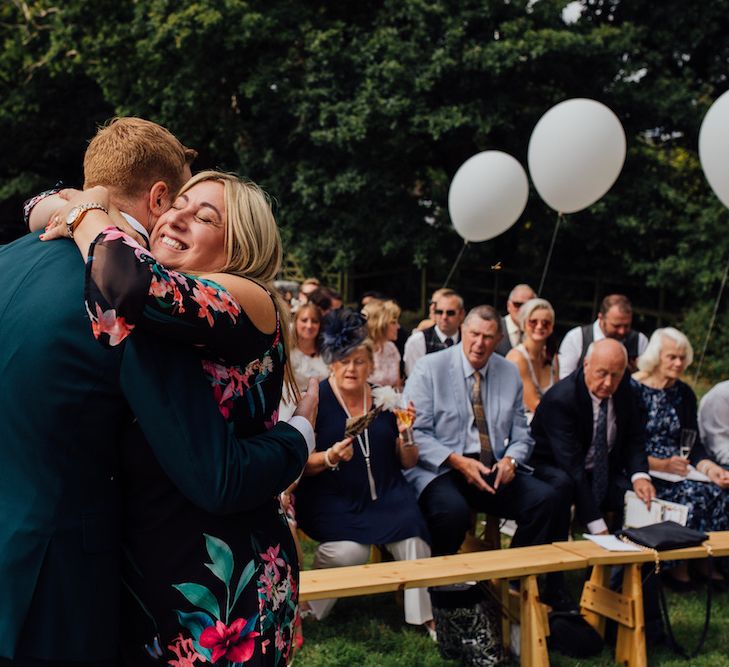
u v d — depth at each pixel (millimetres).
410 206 14125
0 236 17641
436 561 3389
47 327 1312
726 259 12539
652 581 3844
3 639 1283
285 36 12992
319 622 3877
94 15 14336
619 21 14461
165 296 1294
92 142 1577
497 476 3982
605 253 14992
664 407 4652
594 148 6586
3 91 17375
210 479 1325
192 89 13523
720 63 14258
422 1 12406
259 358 1502
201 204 1533
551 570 3377
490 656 3400
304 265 14375
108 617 1380
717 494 4496
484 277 16328
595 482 4312
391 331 6133
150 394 1314
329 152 13664
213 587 1418
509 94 13055
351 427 3615
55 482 1320
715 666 3596
